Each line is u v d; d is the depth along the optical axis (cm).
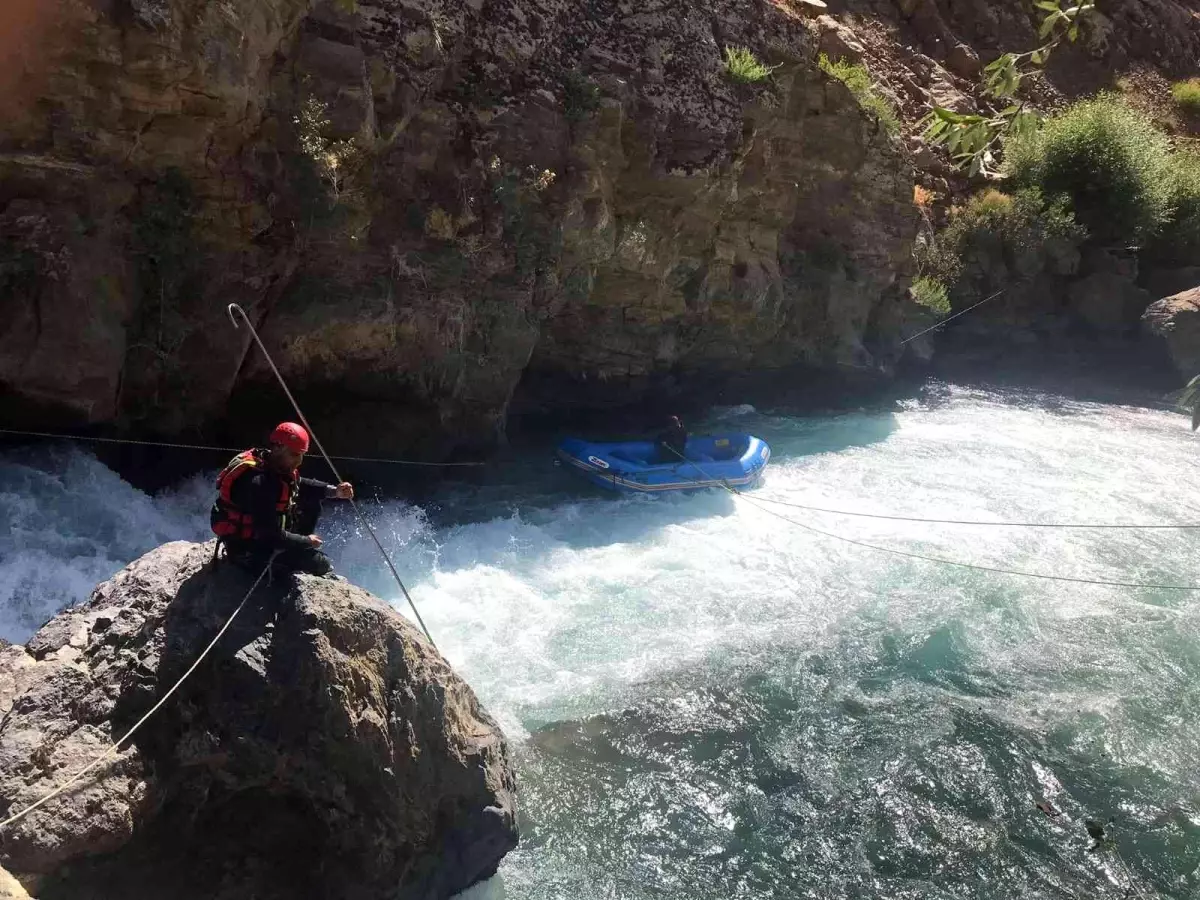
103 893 418
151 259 849
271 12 849
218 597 461
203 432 942
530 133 1102
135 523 814
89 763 414
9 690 445
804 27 1558
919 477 1342
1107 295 2206
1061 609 942
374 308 989
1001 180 2322
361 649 477
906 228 1800
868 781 662
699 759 674
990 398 1877
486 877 532
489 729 555
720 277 1477
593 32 1201
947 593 962
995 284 2188
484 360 1145
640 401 1506
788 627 870
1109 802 654
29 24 711
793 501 1207
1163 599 977
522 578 930
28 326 768
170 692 435
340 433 1036
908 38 2605
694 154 1302
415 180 1024
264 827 464
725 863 581
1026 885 577
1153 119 2869
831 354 1730
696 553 1019
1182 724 750
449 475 1148
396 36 960
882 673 803
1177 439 1620
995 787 663
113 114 774
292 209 909
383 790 468
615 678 766
